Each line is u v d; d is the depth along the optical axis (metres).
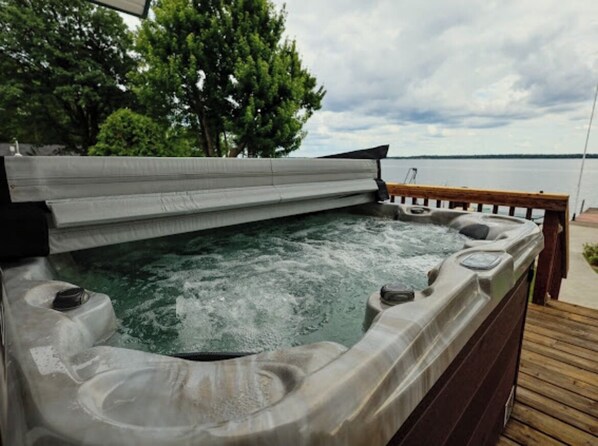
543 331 2.28
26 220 1.21
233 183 2.01
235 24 7.30
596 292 4.74
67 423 0.42
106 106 10.14
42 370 0.53
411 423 0.59
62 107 9.66
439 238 2.36
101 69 9.62
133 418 0.47
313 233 2.59
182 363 0.62
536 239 1.65
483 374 1.01
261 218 2.18
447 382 0.74
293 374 0.56
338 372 0.51
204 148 8.18
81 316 0.83
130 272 1.74
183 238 2.10
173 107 7.46
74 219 1.34
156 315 1.33
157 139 6.71
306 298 1.51
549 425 1.49
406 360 0.59
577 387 1.74
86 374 0.57
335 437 0.42
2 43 8.34
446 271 1.04
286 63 7.61
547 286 2.66
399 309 0.76
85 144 10.37
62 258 1.49
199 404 0.50
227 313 1.37
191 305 1.43
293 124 7.66
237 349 1.12
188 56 7.04
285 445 0.40
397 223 2.81
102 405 0.49
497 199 2.80
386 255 2.09
